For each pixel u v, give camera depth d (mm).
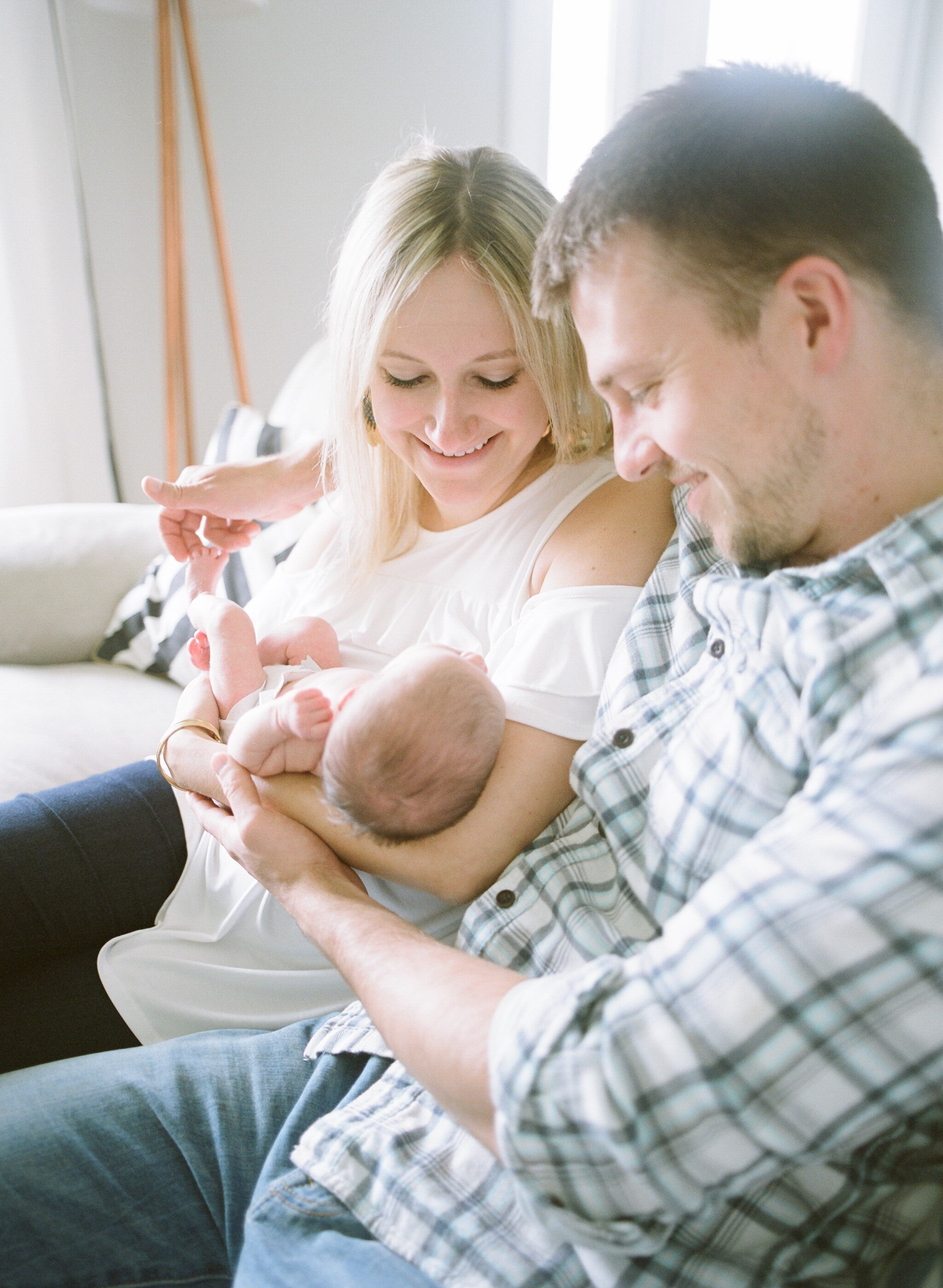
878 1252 665
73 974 1158
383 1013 737
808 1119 548
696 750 799
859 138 669
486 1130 662
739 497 746
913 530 682
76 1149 886
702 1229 668
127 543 1938
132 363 3047
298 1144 862
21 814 1170
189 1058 974
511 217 1006
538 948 862
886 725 588
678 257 682
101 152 2867
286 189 3020
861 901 531
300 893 912
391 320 1024
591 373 778
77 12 2738
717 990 557
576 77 3145
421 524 1290
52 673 1792
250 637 1239
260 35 2887
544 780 946
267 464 1453
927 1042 528
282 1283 722
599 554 1055
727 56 3281
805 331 682
